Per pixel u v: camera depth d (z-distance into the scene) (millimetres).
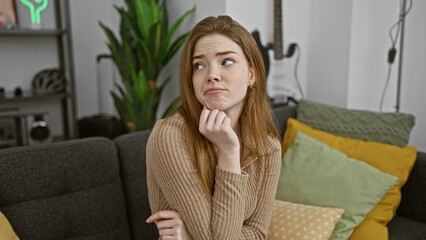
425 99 2225
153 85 2355
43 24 2982
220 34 819
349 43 2279
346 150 1611
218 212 829
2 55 2883
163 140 836
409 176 1519
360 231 1351
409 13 2205
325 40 2416
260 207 1021
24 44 2963
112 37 2318
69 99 3141
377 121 1693
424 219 1482
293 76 2449
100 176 1287
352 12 2240
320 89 2494
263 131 969
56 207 1184
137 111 2287
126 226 1353
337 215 1312
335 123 1797
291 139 1777
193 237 853
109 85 3385
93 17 3242
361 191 1392
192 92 866
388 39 2281
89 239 1243
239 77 816
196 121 871
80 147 1261
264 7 2316
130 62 2312
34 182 1147
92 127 2752
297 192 1473
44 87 2756
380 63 2344
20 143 2678
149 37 2176
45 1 2949
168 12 2549
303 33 2510
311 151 1591
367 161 1532
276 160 1024
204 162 862
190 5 2365
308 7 2488
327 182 1445
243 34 846
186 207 826
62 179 1203
